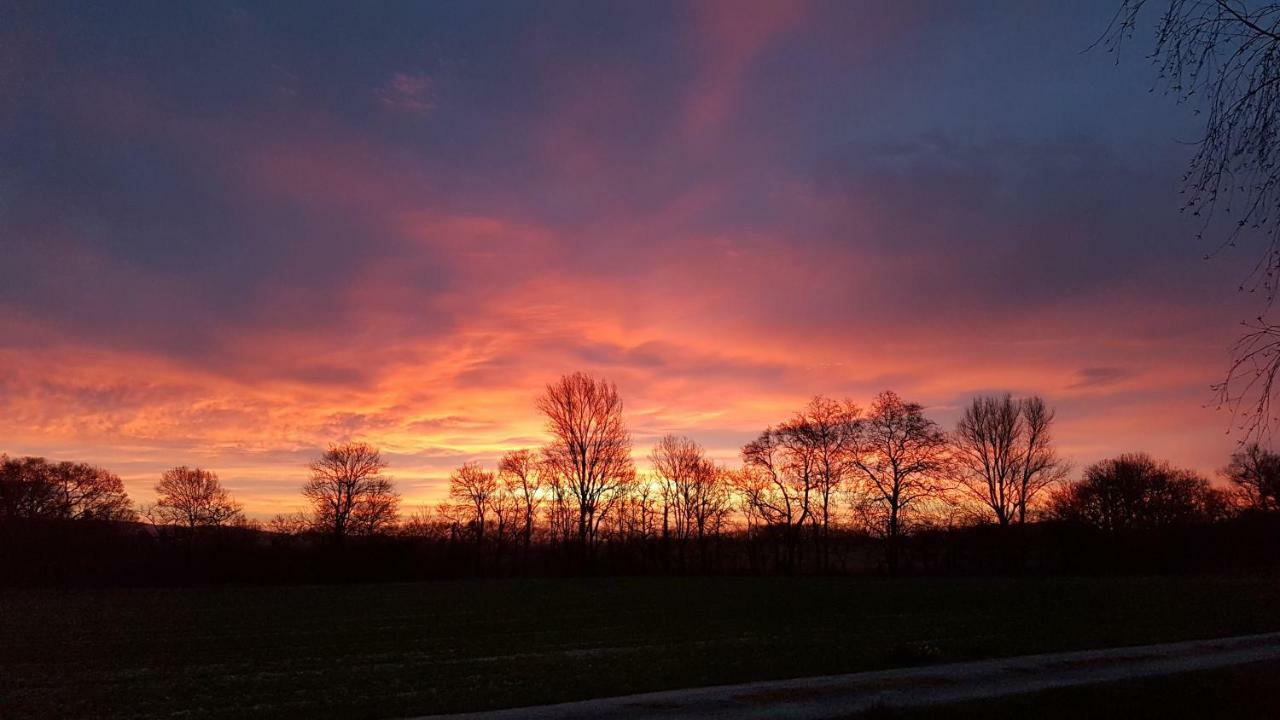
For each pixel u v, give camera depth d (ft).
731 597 149.07
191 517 276.21
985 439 242.58
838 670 57.16
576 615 118.01
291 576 236.02
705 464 292.81
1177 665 57.72
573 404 262.88
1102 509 248.11
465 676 60.90
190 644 89.45
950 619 100.58
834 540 258.37
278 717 46.44
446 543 268.00
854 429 245.24
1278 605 109.40
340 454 272.31
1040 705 41.42
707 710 43.73
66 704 53.52
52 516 237.25
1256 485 229.45
